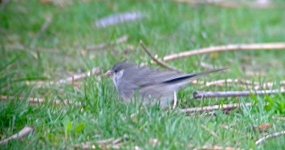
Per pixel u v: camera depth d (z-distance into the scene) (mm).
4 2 18156
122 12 18062
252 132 10391
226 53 15430
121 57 13797
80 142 9883
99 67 13242
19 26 17469
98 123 10227
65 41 16297
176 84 11141
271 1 20297
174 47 15078
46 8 18766
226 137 10039
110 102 11117
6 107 10898
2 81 12695
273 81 13039
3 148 9750
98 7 18188
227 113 11242
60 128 10406
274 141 9906
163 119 10117
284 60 16156
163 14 16938
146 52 13375
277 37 17391
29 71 13977
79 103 11328
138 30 15875
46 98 11664
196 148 9531
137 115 10336
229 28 17812
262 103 11242
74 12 18328
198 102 11570
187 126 10055
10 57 15070
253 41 16938
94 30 16781
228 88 12500
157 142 9531
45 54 15281
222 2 19625
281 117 11148
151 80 11266
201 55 14672
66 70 14266
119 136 10000
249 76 14375
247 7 19766
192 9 18609
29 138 10031
